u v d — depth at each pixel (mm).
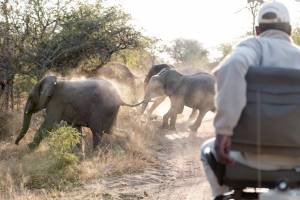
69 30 21172
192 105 20578
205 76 20656
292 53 4305
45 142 15125
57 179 11367
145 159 13789
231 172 4145
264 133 4016
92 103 15539
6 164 12578
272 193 3988
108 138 15805
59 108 15562
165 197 9766
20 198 9852
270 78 4043
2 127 17953
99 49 22219
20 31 20719
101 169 12312
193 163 13547
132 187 10836
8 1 20469
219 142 3990
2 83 20078
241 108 3947
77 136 13656
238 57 4020
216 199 4449
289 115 3982
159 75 21938
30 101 16000
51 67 20969
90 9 22359
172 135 19266
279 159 4133
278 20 4363
